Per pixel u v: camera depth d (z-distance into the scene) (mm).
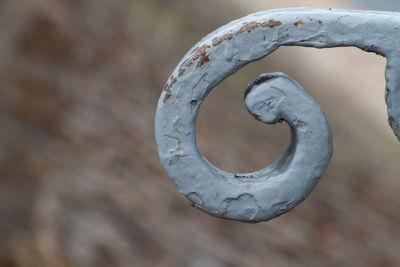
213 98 6230
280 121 1259
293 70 7137
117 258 4180
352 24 1144
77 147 5012
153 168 5184
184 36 7586
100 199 4602
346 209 5445
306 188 1229
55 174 4605
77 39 6461
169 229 4602
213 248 4555
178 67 1182
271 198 1233
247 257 4562
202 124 5797
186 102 1194
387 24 1139
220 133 5789
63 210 4344
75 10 6934
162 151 1230
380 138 6664
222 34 1158
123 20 7285
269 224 4949
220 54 1163
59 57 6012
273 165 1312
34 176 4488
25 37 5957
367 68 7508
